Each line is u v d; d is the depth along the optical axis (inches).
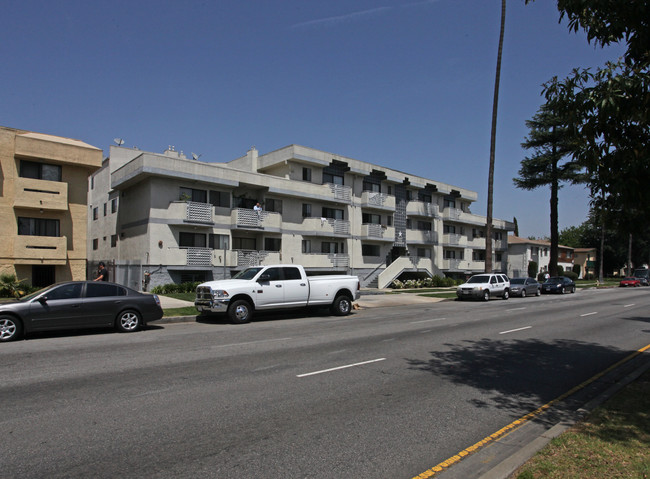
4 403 233.0
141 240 1037.2
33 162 943.7
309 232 1298.0
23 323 431.8
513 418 222.4
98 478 152.4
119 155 1270.9
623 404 231.6
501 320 650.2
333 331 514.9
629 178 212.2
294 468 162.4
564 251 2851.9
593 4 222.7
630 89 207.0
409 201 1683.1
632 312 788.0
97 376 291.6
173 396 248.8
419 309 841.5
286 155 1278.3
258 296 595.2
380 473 159.6
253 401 242.1
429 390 269.7
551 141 1745.8
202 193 1095.6
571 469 154.0
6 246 905.5
